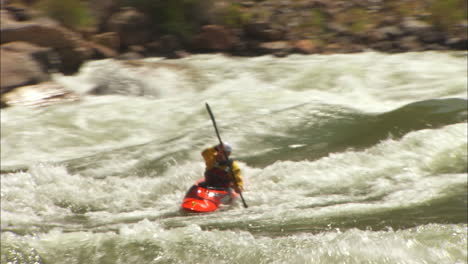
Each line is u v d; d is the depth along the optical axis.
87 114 46.16
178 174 30.95
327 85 53.66
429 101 42.31
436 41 65.75
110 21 69.75
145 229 20.81
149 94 52.62
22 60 52.09
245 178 29.16
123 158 34.50
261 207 24.62
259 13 73.31
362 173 28.69
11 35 56.81
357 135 36.81
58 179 30.11
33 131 41.91
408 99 46.91
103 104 49.25
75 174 31.69
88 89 54.28
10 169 33.88
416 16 70.88
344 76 55.56
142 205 26.11
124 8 72.00
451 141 31.61
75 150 38.34
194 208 24.08
